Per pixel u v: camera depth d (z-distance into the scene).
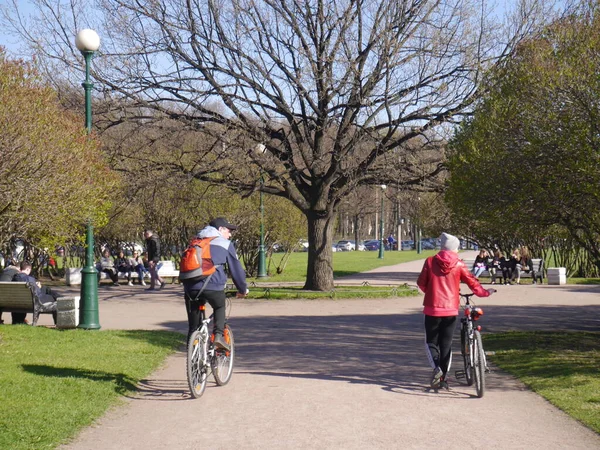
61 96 19.80
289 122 21.64
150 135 21.73
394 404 7.63
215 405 7.59
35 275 32.28
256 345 12.56
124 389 8.21
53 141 10.96
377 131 21.11
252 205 31.31
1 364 9.26
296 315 17.95
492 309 19.17
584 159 10.41
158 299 22.59
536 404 7.58
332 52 19.97
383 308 19.66
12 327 13.05
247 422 6.84
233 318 17.30
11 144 9.83
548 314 17.92
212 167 21.62
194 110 22.12
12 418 6.51
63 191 11.20
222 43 21.03
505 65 13.95
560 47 11.53
